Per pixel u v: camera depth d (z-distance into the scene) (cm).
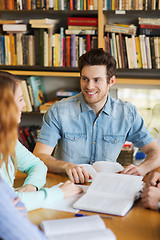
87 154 205
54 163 175
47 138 199
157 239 108
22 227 90
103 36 310
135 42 305
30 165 167
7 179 139
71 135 203
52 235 104
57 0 305
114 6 299
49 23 308
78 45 310
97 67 185
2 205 90
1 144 100
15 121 99
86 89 189
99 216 117
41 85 349
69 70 325
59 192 138
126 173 166
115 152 208
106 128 203
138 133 207
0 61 325
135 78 314
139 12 298
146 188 139
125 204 129
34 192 133
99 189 141
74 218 115
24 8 311
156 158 188
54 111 202
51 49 315
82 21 304
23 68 322
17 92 137
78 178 159
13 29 316
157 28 301
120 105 206
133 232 112
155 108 329
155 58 304
